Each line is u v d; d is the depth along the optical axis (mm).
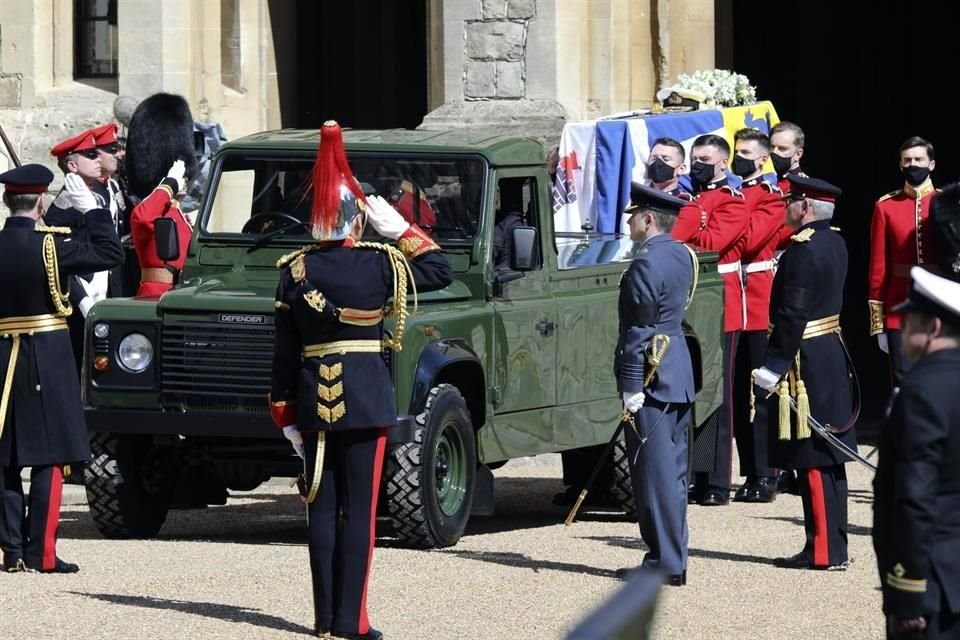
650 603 10445
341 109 82938
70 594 30141
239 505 43906
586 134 48969
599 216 48812
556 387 39000
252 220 38875
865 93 97812
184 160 45250
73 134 62375
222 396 35500
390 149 38188
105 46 63938
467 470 35969
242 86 62906
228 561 33406
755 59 93562
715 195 42594
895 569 19234
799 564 33344
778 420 32688
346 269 26781
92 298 41531
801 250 32625
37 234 32844
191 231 40531
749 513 41031
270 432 35312
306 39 80625
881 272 42125
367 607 28562
